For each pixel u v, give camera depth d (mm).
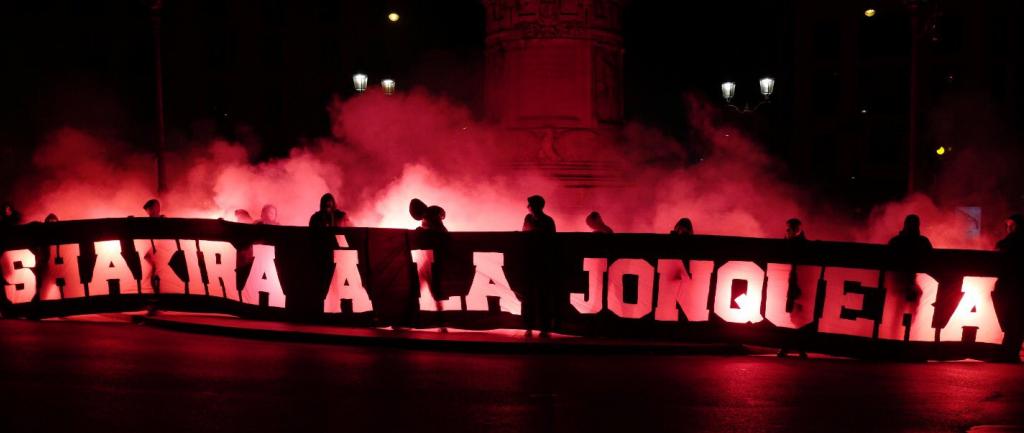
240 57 50562
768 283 13164
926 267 12812
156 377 10188
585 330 13477
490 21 21234
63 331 13836
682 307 13312
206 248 15352
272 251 14641
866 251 12898
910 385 10695
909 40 44062
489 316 13703
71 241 15641
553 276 13508
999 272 12812
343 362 11398
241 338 13531
